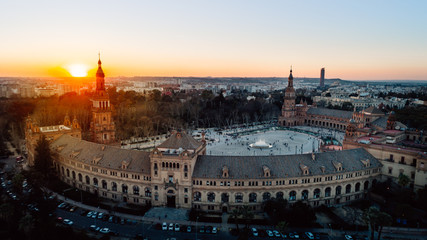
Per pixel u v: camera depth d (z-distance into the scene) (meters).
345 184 149.38
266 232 121.88
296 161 146.75
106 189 155.75
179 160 137.75
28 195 151.50
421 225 126.94
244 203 139.75
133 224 128.50
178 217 134.00
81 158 163.75
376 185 153.50
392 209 137.88
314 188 143.62
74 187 169.62
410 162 151.75
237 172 139.62
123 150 160.38
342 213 136.50
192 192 140.50
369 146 168.62
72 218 133.50
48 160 174.50
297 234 120.38
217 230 124.00
